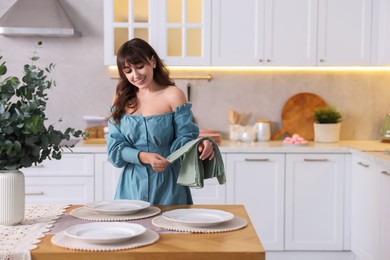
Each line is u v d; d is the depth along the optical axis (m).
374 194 3.77
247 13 4.50
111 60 4.51
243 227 2.08
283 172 4.29
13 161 2.12
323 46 4.53
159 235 1.97
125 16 4.50
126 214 2.27
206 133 4.60
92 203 2.41
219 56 4.52
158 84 2.77
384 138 4.64
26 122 2.06
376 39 4.53
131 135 2.71
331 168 4.29
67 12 4.79
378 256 3.69
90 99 4.84
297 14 4.51
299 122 4.86
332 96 4.89
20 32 4.40
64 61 4.81
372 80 4.89
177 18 4.51
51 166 4.27
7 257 1.75
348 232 4.32
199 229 2.03
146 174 2.70
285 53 4.52
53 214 2.31
